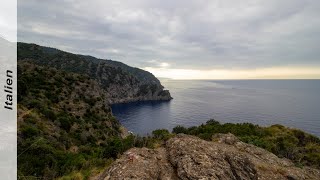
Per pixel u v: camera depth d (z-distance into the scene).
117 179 11.37
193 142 15.07
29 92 77.75
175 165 13.12
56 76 102.38
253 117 195.50
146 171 12.04
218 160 13.31
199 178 11.76
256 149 17.47
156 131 35.16
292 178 13.86
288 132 38.19
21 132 48.56
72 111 84.50
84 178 19.00
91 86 111.94
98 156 27.66
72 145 58.47
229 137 19.12
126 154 13.81
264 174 13.36
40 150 37.19
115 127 98.62
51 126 63.06
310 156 24.59
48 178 24.31
